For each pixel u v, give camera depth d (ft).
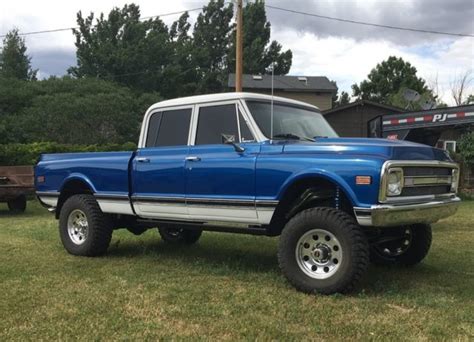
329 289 17.22
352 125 99.30
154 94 135.23
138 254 24.98
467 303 16.66
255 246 26.63
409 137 46.01
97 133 98.68
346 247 16.93
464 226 33.60
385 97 207.51
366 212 16.46
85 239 24.44
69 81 125.70
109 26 162.91
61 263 22.84
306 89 134.62
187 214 21.07
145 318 15.30
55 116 97.09
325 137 21.04
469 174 60.29
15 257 24.11
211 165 20.04
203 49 180.96
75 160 25.38
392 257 21.77
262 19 200.34
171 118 22.30
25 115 104.01
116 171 23.32
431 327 14.44
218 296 17.49
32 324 14.84
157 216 22.31
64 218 25.18
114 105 102.42
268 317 15.31
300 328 14.43
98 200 24.07
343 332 14.11
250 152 19.30
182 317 15.38
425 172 18.04
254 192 18.92
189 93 170.40
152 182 22.00
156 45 162.20
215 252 25.27
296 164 17.95
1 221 37.83
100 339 13.71
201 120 21.24
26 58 178.81
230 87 130.00
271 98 21.07
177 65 165.78
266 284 18.97
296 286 17.83
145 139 23.11
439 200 18.66
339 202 17.89
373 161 16.56
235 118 20.20
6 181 42.70
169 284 19.08
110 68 156.46
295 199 18.84
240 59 61.16
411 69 207.51
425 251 21.12
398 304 16.55
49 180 26.43
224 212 19.84
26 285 18.98
